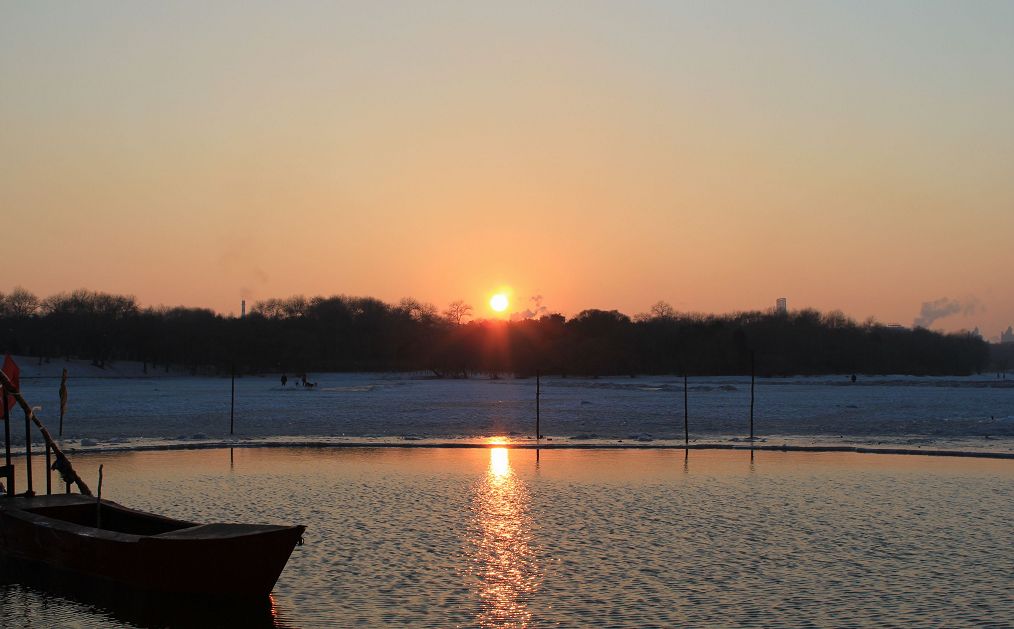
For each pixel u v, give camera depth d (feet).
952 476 121.39
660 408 254.68
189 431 184.14
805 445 156.76
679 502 100.83
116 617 61.77
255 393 352.08
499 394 348.59
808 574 70.54
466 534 84.07
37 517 72.79
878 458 141.69
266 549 61.57
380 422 206.69
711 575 70.18
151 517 71.56
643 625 58.90
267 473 123.24
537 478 119.14
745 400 300.40
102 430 184.75
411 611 61.67
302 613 61.31
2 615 62.08
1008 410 247.29
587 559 75.00
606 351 608.19
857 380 545.44
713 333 647.15
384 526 87.61
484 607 62.44
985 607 62.54
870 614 61.11
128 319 648.38
